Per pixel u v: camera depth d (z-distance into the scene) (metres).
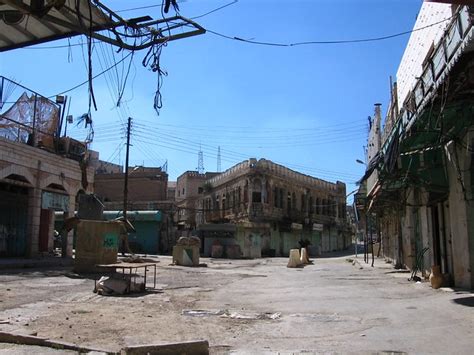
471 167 12.83
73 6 5.68
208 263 33.12
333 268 26.98
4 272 18.50
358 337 7.79
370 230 44.28
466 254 13.13
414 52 17.06
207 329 8.60
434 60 9.56
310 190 61.38
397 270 22.89
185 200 65.88
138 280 17.64
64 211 27.44
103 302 11.91
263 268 27.53
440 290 13.26
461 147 12.85
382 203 24.44
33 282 15.66
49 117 26.75
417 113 10.80
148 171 63.22
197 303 12.12
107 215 50.66
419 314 9.72
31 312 10.00
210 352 6.93
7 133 23.31
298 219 56.84
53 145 27.12
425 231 17.38
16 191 25.50
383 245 38.31
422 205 17.05
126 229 23.30
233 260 39.78
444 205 15.24
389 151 13.31
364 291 14.20
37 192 24.55
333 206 68.56
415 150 13.61
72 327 8.57
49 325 8.68
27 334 7.69
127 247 38.47
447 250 15.01
